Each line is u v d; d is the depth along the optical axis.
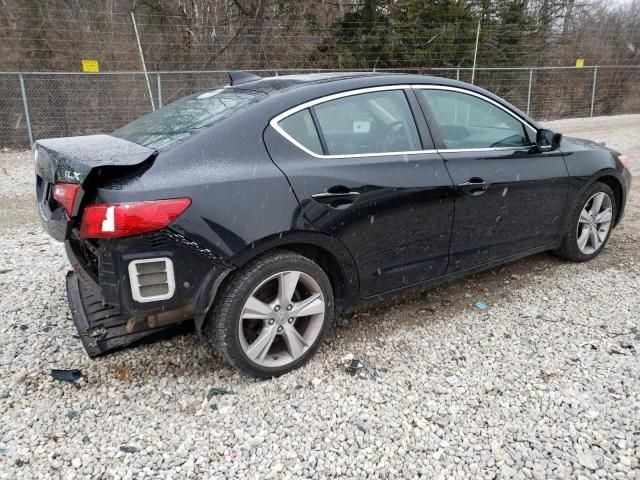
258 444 2.38
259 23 16.25
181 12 15.43
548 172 3.90
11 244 5.14
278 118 2.81
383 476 2.19
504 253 3.84
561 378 2.83
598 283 4.08
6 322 3.48
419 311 3.69
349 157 2.98
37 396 2.71
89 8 14.18
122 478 2.18
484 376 2.88
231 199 2.54
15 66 13.05
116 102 13.41
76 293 3.39
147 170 2.46
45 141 2.96
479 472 2.21
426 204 3.20
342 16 18.12
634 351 3.07
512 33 19.52
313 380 2.84
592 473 2.18
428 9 18.62
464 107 3.58
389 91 3.25
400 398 2.69
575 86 19.48
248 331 2.85
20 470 2.21
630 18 21.92
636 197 6.82
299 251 2.89
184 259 2.46
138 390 2.78
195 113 3.01
